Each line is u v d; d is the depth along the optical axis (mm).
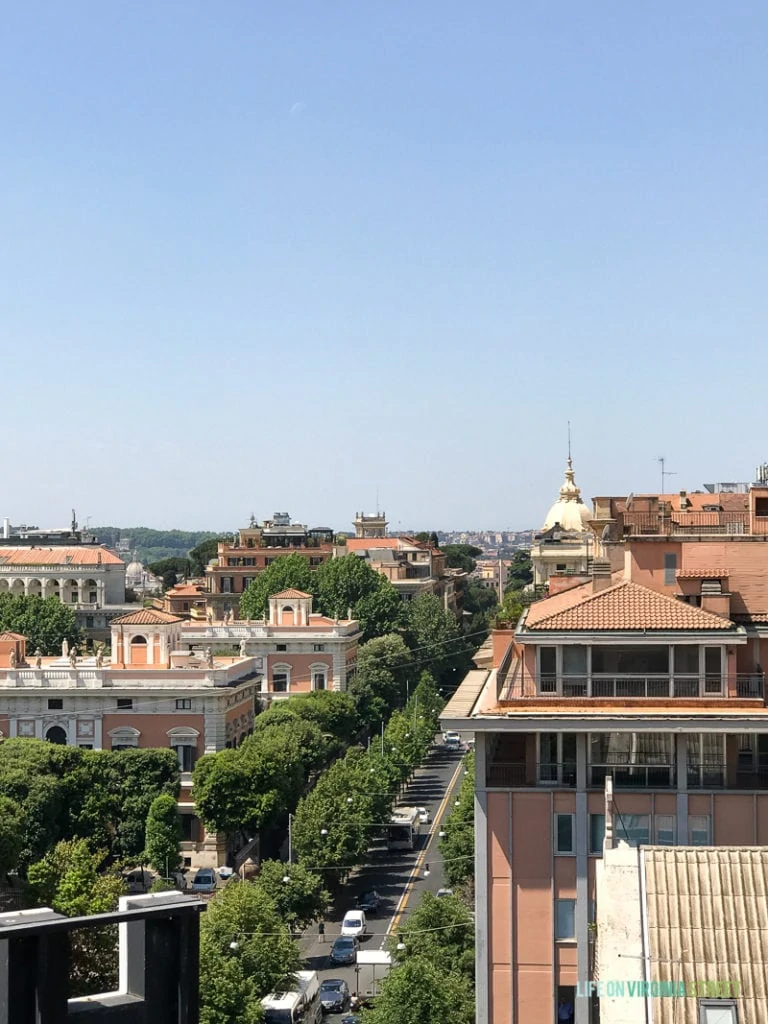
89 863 120562
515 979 70125
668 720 69062
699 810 69812
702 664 71625
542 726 69312
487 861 70500
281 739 165750
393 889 146125
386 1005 88250
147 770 151750
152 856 145000
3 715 172750
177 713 171000
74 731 172000
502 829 70562
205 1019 88938
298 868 128625
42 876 118875
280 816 157625
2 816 123625
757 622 75938
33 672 174000
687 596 78312
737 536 80125
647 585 80625
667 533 90812
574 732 70062
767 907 46312
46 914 30703
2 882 126188
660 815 69875
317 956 124500
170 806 146500
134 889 147375
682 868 47594
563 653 72312
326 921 135000
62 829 146500
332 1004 110688
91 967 87500
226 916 103500
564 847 70375
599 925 47219
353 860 144750
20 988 29703
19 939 29734
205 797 152250
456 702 76875
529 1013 70000
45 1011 29578
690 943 45469
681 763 70000
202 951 92438
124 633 178000
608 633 71688
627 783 70438
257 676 191000
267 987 101312
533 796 70438
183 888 145875
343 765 158375
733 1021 43625
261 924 103750
